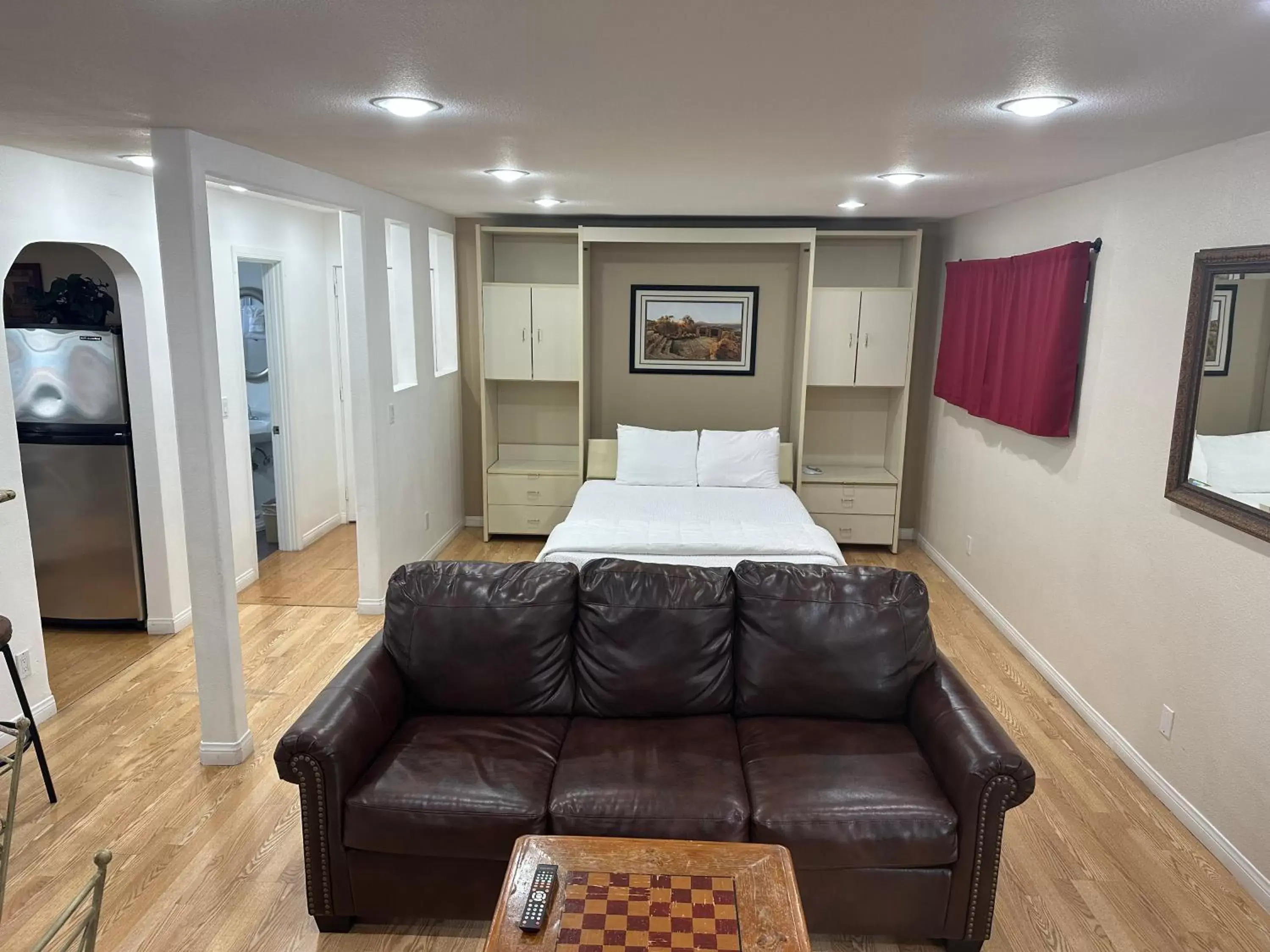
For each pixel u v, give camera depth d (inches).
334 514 256.7
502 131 107.3
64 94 90.0
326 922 93.7
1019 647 169.5
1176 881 103.1
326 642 171.8
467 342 243.6
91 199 145.4
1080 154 117.9
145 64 77.8
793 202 182.7
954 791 89.8
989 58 72.2
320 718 93.1
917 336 235.8
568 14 62.2
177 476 174.9
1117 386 133.4
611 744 101.7
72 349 162.2
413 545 207.0
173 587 173.9
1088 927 95.7
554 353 230.5
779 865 75.8
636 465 224.7
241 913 96.4
